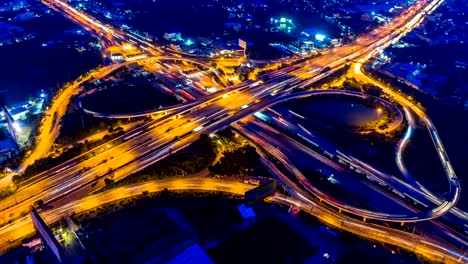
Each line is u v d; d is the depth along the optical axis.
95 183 162.62
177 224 137.88
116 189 159.50
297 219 143.38
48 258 125.50
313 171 173.62
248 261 122.56
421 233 144.00
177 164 174.62
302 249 127.94
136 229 135.00
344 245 132.75
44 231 122.06
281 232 134.75
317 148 189.25
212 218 142.00
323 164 179.50
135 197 154.38
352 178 171.00
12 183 164.00
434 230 145.75
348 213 151.88
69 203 151.62
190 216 142.62
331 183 167.25
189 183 163.75
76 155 180.12
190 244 128.62
